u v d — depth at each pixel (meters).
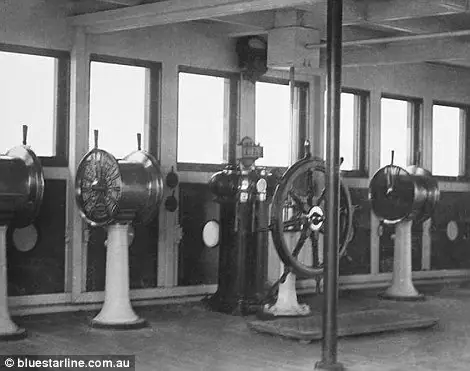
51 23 7.78
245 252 8.06
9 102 7.57
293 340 6.81
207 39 8.87
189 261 8.68
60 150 7.89
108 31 7.77
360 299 9.53
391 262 10.70
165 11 6.89
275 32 8.05
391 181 9.43
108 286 7.26
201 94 8.91
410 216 9.38
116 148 8.29
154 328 7.22
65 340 6.62
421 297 9.52
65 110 7.92
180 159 8.73
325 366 5.59
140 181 7.16
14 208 6.66
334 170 5.55
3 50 7.52
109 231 7.28
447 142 11.65
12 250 7.52
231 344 6.60
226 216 8.19
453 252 11.54
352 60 9.28
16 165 6.66
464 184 11.71
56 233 7.81
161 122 8.51
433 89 11.28
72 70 7.89
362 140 10.45
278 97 9.57
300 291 9.60
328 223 5.56
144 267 8.38
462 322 7.98
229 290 8.12
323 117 9.76
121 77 8.30
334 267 5.57
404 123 11.05
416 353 6.43
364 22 7.58
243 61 9.03
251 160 8.20
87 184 7.23
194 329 7.22
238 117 9.13
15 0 7.57
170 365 5.82
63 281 7.85
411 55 8.92
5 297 6.69
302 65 7.98
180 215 8.62
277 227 7.47
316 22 8.20
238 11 6.72
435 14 7.11
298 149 9.67
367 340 6.96
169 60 8.58
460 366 5.97
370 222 10.48
